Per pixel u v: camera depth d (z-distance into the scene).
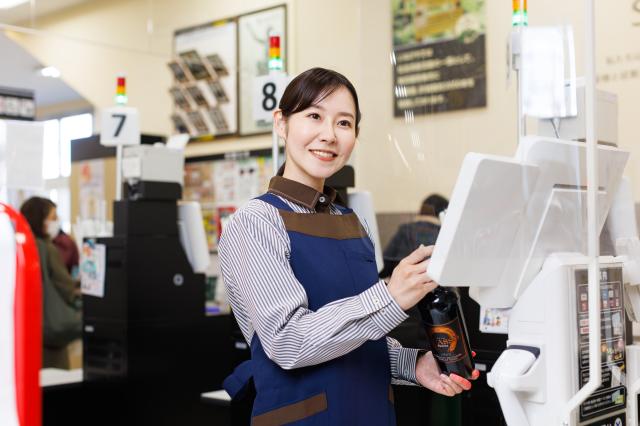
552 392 1.42
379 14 1.92
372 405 1.60
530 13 1.55
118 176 4.23
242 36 5.74
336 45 5.08
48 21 5.93
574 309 1.43
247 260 1.52
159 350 4.09
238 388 1.75
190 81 6.12
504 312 1.52
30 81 5.55
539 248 1.45
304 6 5.30
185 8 6.14
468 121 1.82
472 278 1.38
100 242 4.09
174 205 4.20
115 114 4.17
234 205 5.76
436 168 1.88
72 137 5.47
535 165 1.41
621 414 1.54
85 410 3.83
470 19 1.79
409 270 1.40
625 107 1.62
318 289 1.55
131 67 6.27
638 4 1.58
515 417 1.42
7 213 1.08
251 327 1.65
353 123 1.66
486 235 1.37
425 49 1.85
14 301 1.03
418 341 2.30
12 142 3.29
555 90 1.51
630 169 1.66
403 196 1.96
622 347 1.56
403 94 1.90
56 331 4.34
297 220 1.58
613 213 1.64
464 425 2.67
